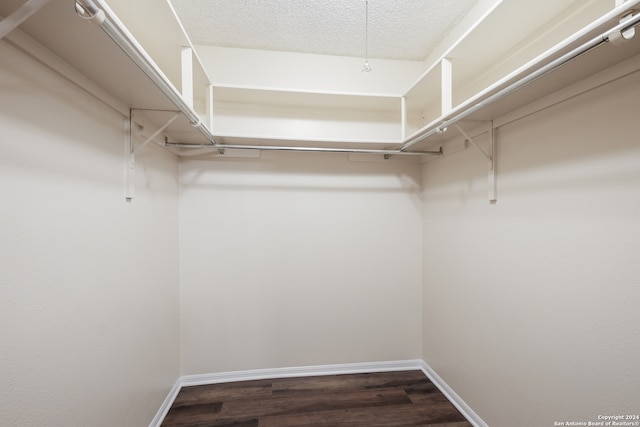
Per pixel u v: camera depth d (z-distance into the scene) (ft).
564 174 3.47
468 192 5.42
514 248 4.27
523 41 4.34
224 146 5.59
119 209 3.88
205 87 5.74
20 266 2.39
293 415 5.38
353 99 6.30
